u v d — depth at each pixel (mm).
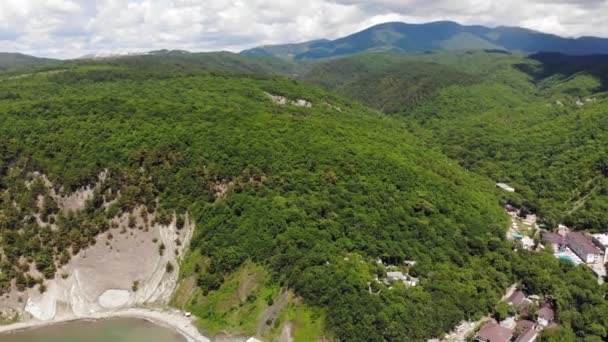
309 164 150875
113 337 117938
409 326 105812
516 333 110000
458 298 116312
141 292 133500
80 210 144250
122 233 140750
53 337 119062
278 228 129250
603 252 145500
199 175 148250
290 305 113750
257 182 144500
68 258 136750
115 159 152250
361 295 109562
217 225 136750
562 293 120750
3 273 132750
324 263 118188
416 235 134125
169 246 139000
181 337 117438
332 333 105438
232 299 122500
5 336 119875
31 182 147625
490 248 140500
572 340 107750
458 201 153250
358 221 132375
